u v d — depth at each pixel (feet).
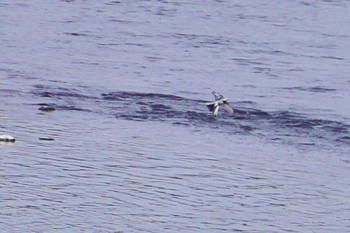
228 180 156.76
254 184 155.22
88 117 196.24
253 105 213.05
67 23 334.85
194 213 140.77
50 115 196.54
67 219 135.95
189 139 181.16
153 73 248.32
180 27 342.44
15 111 198.18
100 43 294.05
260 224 138.00
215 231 134.41
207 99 217.77
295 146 179.42
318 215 142.72
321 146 180.04
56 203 141.79
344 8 433.48
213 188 152.25
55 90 219.61
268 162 167.73
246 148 176.35
